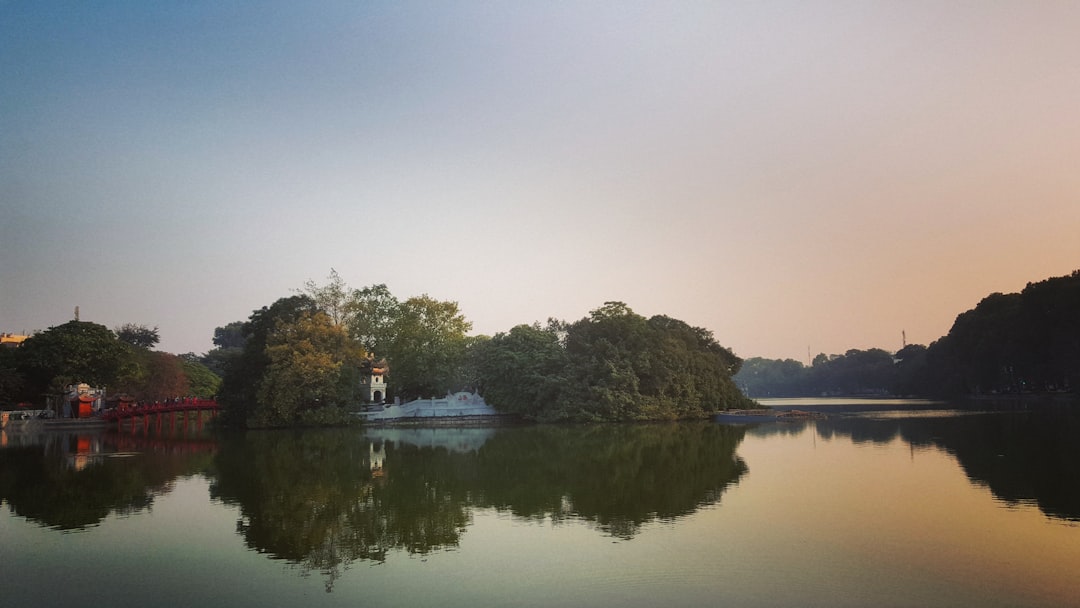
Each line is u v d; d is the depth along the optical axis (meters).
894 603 19.02
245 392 86.88
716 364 111.19
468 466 46.88
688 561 23.11
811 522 28.38
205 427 90.25
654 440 65.00
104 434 78.25
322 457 52.78
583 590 20.48
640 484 38.69
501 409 94.62
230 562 24.03
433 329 104.06
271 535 27.73
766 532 26.78
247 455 54.50
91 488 38.88
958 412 97.69
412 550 25.23
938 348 158.88
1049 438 57.00
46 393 97.94
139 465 48.62
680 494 35.38
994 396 141.62
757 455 51.41
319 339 85.56
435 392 104.31
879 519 28.69
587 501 33.91
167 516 31.44
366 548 25.67
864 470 42.31
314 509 32.69
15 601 20.41
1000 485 35.97
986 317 129.62
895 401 167.12
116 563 24.06
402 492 36.88
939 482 37.28
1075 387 117.00
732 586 20.56
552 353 95.44
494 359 94.81
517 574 22.12
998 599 19.19
